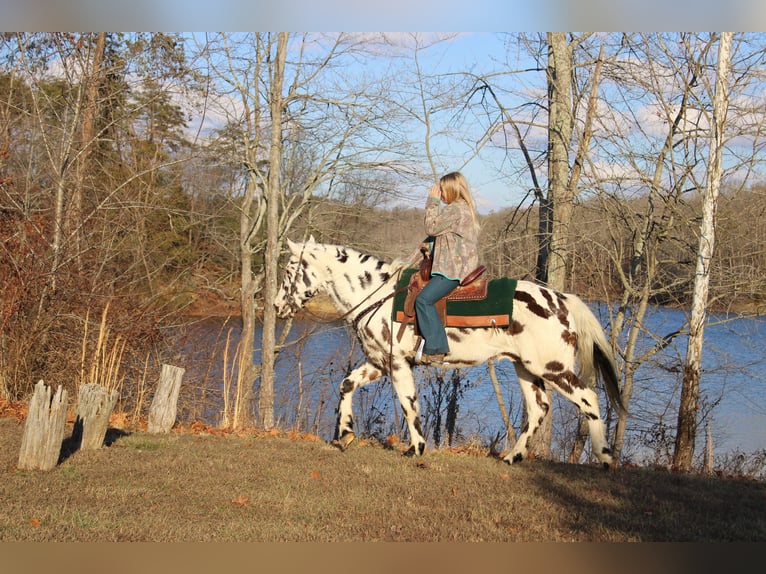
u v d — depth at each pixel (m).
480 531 5.75
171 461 8.04
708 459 12.42
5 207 14.52
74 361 13.80
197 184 20.80
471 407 17.98
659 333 15.39
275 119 17.72
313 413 17.61
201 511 6.20
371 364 8.59
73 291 14.14
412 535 5.65
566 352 7.87
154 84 17.08
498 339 7.90
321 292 9.09
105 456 8.20
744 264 13.20
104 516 5.99
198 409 16.03
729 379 17.16
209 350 18.33
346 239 20.22
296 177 20.70
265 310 17.53
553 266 14.16
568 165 14.30
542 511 6.33
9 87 16.94
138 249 17.80
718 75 11.33
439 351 7.62
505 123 15.04
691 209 13.64
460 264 7.63
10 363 13.25
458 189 7.74
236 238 22.19
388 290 8.25
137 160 19.55
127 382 15.64
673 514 6.34
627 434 15.05
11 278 13.22
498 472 7.77
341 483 7.15
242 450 8.77
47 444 7.50
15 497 6.47
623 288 14.98
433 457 8.43
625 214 14.22
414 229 20.45
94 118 17.05
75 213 15.51
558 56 14.23
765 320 14.01
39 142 16.77
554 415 16.62
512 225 15.62
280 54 17.58
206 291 22.06
